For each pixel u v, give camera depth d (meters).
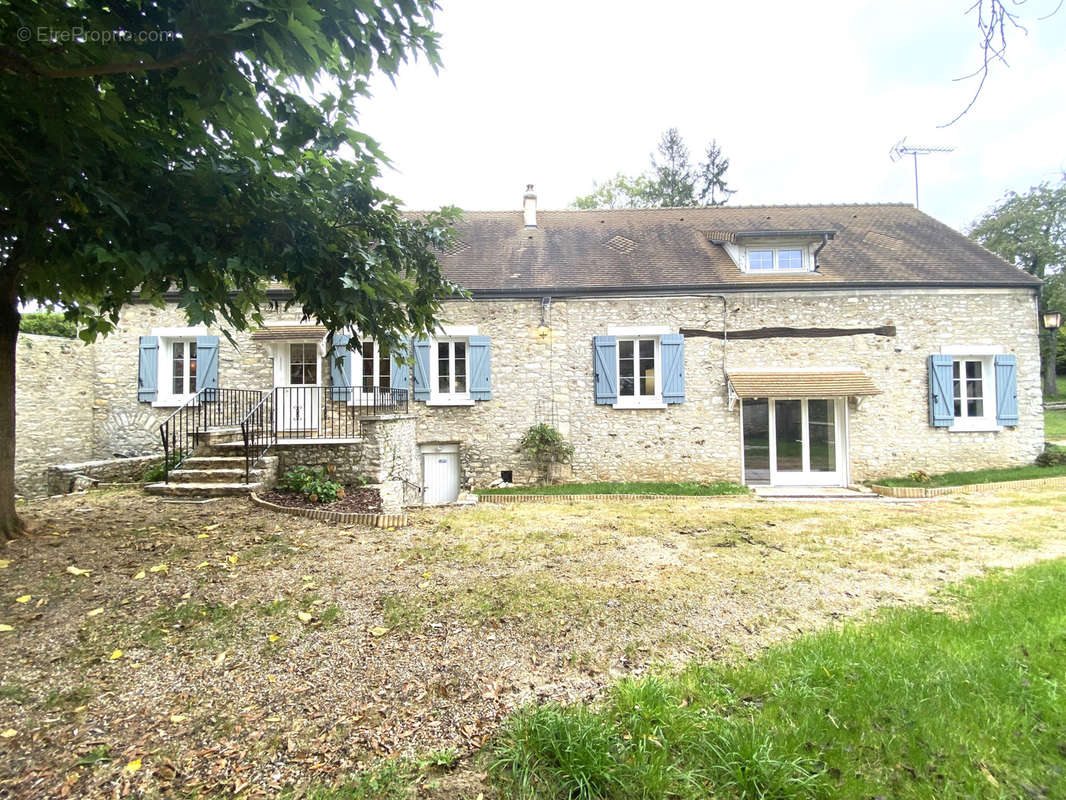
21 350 9.30
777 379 10.05
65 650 2.94
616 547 5.26
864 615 3.58
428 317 5.54
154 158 3.61
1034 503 7.94
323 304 4.37
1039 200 25.50
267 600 3.65
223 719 2.38
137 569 4.12
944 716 2.34
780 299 10.45
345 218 4.62
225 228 3.92
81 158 3.08
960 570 4.59
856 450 10.34
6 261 4.29
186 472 7.38
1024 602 3.64
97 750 2.15
